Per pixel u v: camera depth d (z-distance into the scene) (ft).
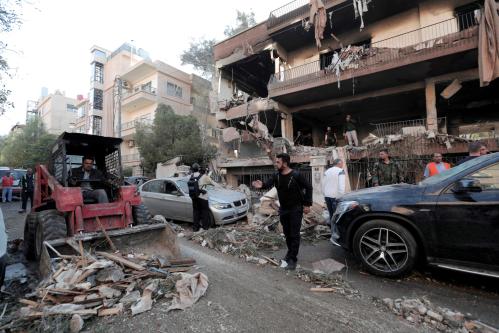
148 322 8.36
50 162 18.21
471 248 10.14
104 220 15.06
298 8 44.04
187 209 23.89
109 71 101.40
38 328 7.72
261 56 54.54
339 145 59.16
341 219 13.32
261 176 49.57
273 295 10.27
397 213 11.66
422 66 35.47
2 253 9.53
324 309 9.21
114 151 18.17
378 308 9.25
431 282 11.41
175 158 59.82
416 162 30.55
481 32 30.12
